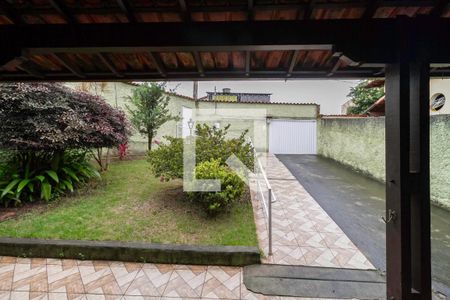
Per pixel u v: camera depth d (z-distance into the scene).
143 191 4.54
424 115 1.46
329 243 3.03
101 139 4.54
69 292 2.15
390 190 1.58
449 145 4.12
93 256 2.65
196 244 2.78
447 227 3.51
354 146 7.38
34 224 3.18
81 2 1.42
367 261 2.65
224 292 2.18
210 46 1.53
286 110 11.16
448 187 4.14
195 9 1.47
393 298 1.56
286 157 10.08
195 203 3.90
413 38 1.45
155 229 3.14
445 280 2.39
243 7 1.46
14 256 2.68
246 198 4.48
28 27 1.52
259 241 3.06
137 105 7.16
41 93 3.94
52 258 2.66
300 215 3.92
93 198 4.15
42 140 3.74
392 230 1.56
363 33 1.50
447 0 1.38
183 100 9.80
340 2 1.42
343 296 2.12
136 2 1.43
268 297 2.12
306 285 2.26
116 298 2.09
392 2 1.41
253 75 2.20
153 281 2.32
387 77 1.60
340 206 4.36
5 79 2.19
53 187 4.16
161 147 4.40
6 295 2.11
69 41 1.53
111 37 1.53
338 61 1.92
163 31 1.52
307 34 1.51
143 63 2.06
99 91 7.41
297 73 2.16
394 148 1.52
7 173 4.03
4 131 3.61
